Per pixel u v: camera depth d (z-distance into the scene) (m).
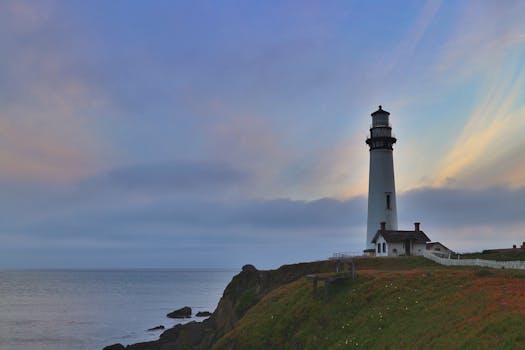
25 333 110.81
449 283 48.50
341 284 54.94
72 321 132.50
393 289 50.06
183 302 192.38
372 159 95.31
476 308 38.94
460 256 73.69
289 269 81.62
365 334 43.09
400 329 40.88
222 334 76.00
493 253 74.56
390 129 95.44
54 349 93.25
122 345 90.38
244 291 83.75
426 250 78.31
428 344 35.28
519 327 32.25
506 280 46.09
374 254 85.19
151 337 108.06
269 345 50.66
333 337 45.62
